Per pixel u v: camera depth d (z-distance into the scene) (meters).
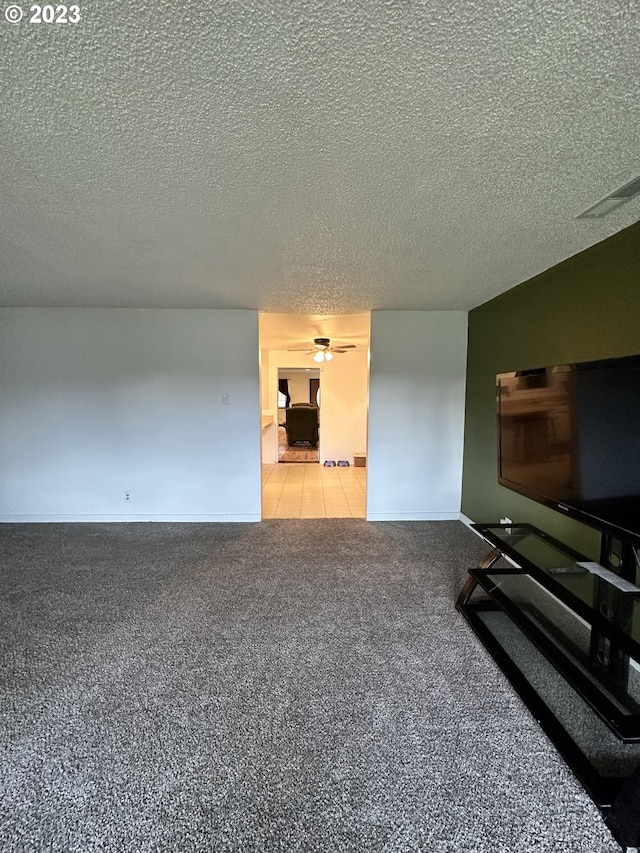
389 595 2.60
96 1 0.83
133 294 3.32
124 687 1.77
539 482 2.02
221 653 2.01
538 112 1.14
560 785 1.34
